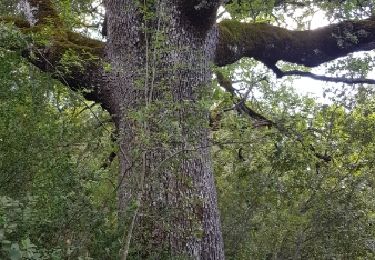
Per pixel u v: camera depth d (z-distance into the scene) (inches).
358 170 334.0
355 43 311.7
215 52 275.3
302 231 322.0
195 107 185.5
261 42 298.0
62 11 306.5
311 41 307.9
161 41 201.2
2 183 176.1
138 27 236.2
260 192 313.7
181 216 213.9
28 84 189.2
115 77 244.8
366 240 324.2
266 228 315.3
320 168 327.6
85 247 162.2
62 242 155.3
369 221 337.1
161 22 224.5
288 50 306.3
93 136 199.8
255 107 274.2
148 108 169.9
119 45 243.8
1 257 104.7
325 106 280.2
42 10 279.3
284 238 322.0
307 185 326.0
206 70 247.1
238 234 308.0
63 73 230.4
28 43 206.4
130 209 172.4
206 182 227.3
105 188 190.1
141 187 178.1
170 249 207.2
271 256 327.0
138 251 189.9
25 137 179.8
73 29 341.1
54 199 154.6
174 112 184.2
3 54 182.9
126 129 213.5
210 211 227.1
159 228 205.0
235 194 315.3
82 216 159.0
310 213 326.6
